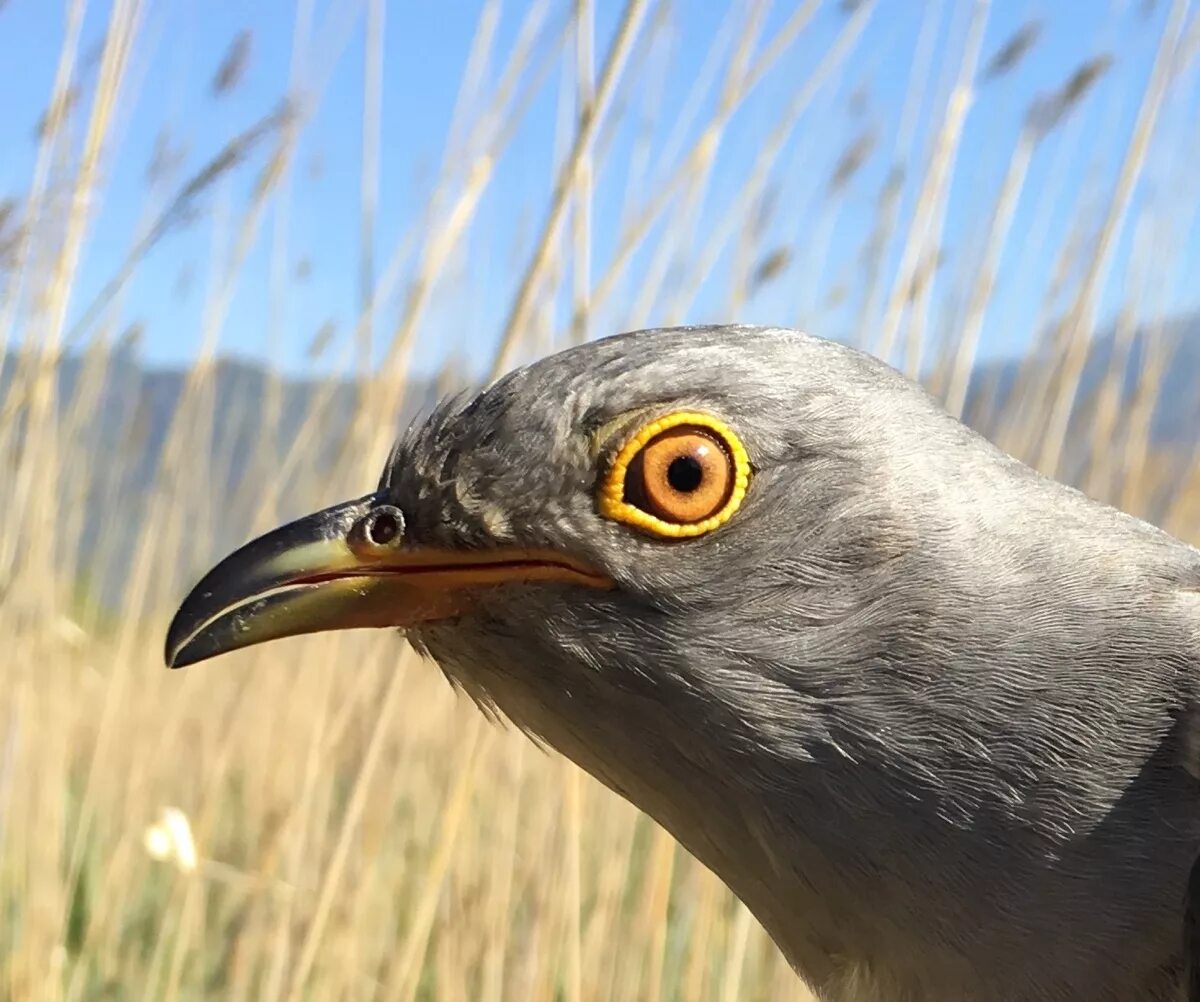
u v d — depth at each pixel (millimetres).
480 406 147
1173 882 139
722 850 148
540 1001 249
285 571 150
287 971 253
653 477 140
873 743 140
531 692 147
